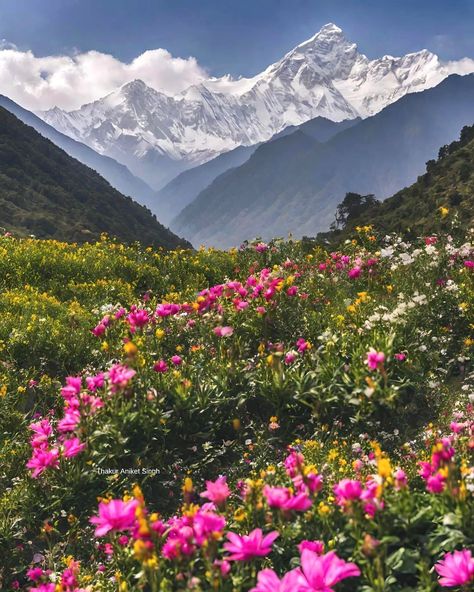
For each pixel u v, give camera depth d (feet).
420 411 26.84
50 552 20.63
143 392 24.79
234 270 55.26
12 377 31.17
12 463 25.32
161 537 14.15
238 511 15.97
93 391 24.14
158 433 24.49
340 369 27.43
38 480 22.65
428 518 15.49
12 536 21.56
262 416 27.53
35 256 50.90
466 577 11.97
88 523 22.03
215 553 13.06
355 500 14.49
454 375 29.94
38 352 33.78
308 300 37.99
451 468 15.21
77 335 34.73
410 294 37.19
